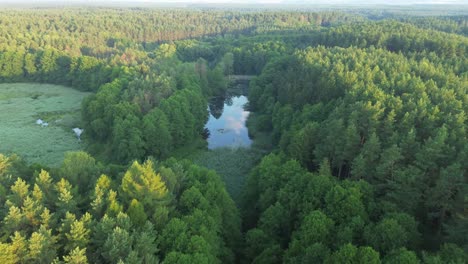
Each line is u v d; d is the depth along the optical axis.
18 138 110.94
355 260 40.59
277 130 105.31
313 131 78.12
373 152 64.31
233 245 56.84
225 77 184.50
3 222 44.12
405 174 57.53
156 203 51.12
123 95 112.44
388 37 164.38
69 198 48.53
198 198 54.34
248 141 112.75
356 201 52.38
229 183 85.44
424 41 152.88
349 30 186.12
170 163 66.00
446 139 62.75
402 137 65.50
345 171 77.00
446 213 56.47
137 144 92.06
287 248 53.09
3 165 56.25
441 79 98.94
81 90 168.62
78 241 42.31
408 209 56.19
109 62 170.50
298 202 57.91
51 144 107.19
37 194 48.47
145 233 43.31
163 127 96.81
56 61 181.38
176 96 111.44
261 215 59.91
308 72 120.06
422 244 50.88
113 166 65.94
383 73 103.19
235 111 143.50
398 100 76.06
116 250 40.56
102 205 48.66
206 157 99.75
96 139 108.56
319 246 44.72
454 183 52.56
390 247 45.03
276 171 67.12
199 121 117.50
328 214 53.34
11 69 179.88
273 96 132.25
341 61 124.81
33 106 143.62
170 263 42.19
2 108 140.38
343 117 76.56
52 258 40.88
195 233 47.81
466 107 75.56
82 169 59.09
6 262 38.97
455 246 42.38
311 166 79.31
